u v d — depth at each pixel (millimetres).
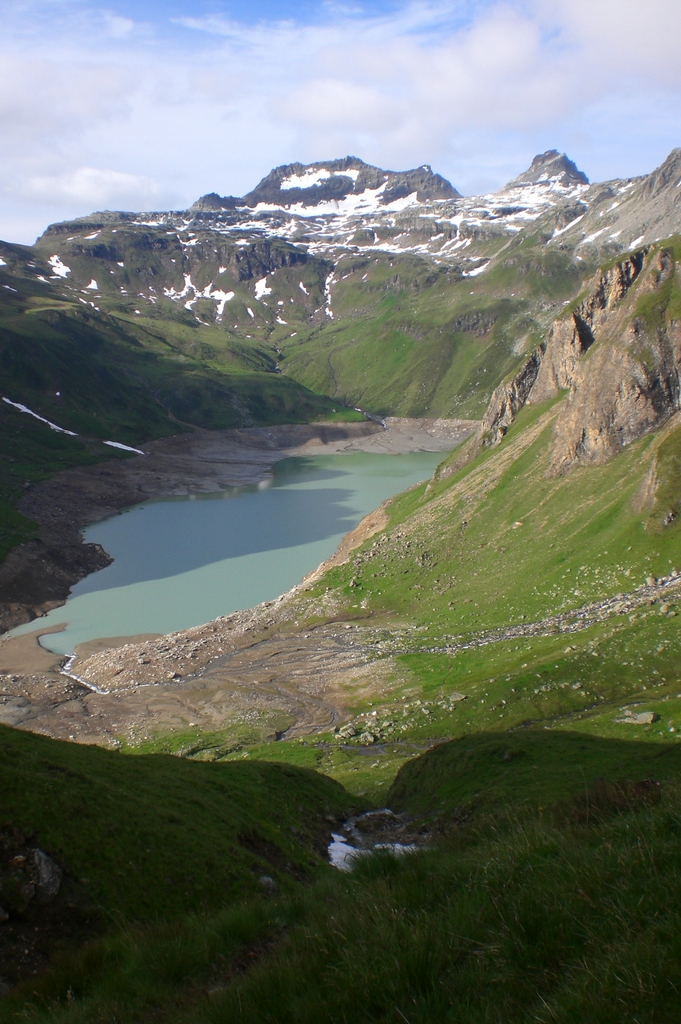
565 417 121062
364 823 44625
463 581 112500
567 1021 8320
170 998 15805
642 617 74375
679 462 96812
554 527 109500
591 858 12828
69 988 17641
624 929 9961
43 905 23469
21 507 193000
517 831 17062
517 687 69688
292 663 98750
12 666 111125
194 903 26172
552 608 90500
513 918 11305
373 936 12180
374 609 113312
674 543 89500
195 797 35969
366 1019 10219
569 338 137250
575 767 43594
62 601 142625
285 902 19594
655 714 52844
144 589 148250
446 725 69500
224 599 140875
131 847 27578
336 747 72500
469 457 153250
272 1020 10852
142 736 83062
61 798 28516
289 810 42062
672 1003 8047
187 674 100625
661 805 15172
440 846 25859
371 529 155875
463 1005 9734
